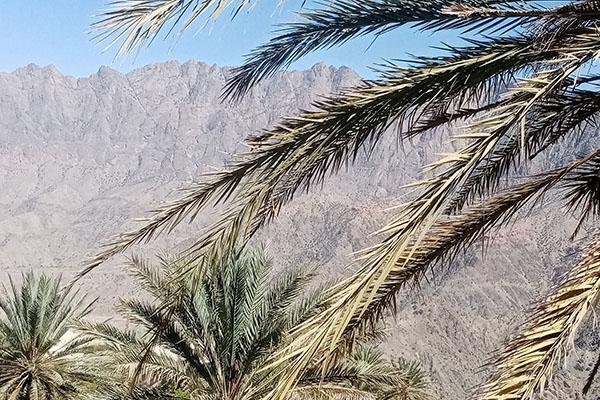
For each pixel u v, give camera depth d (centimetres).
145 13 254
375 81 277
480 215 368
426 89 273
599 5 266
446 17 345
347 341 381
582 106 370
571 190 385
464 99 331
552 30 267
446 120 350
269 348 855
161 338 898
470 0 302
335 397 860
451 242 374
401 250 220
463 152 228
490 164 435
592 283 238
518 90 240
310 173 339
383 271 218
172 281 340
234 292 884
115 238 311
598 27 258
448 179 224
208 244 302
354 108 274
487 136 228
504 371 230
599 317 240
